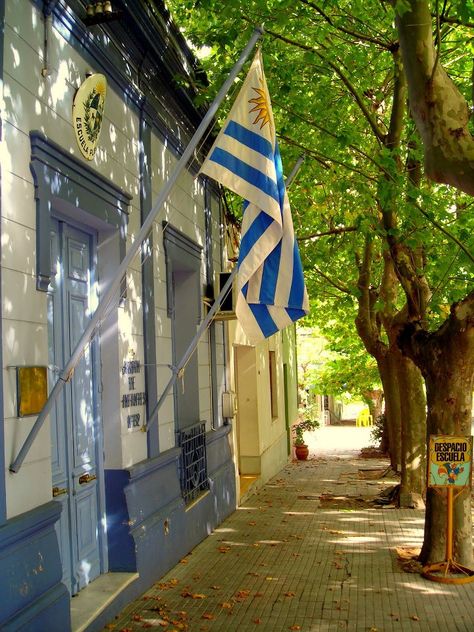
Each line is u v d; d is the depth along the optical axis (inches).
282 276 258.4
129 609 270.1
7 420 196.2
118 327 289.7
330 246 572.1
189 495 380.2
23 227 210.8
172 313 364.8
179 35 354.6
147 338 323.3
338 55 413.7
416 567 322.7
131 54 308.0
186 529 363.3
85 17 254.4
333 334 1034.7
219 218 507.8
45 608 201.3
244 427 633.6
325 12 394.0
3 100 201.5
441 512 320.8
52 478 243.3
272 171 252.5
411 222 369.1
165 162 369.1
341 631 249.0
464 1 269.4
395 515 466.6
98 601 251.6
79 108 253.3
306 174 465.4
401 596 287.1
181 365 307.7
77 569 260.1
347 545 379.6
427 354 324.5
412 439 504.7
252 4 365.1
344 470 757.9
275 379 788.0
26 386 204.2
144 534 295.9
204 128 223.1
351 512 483.2
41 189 220.1
